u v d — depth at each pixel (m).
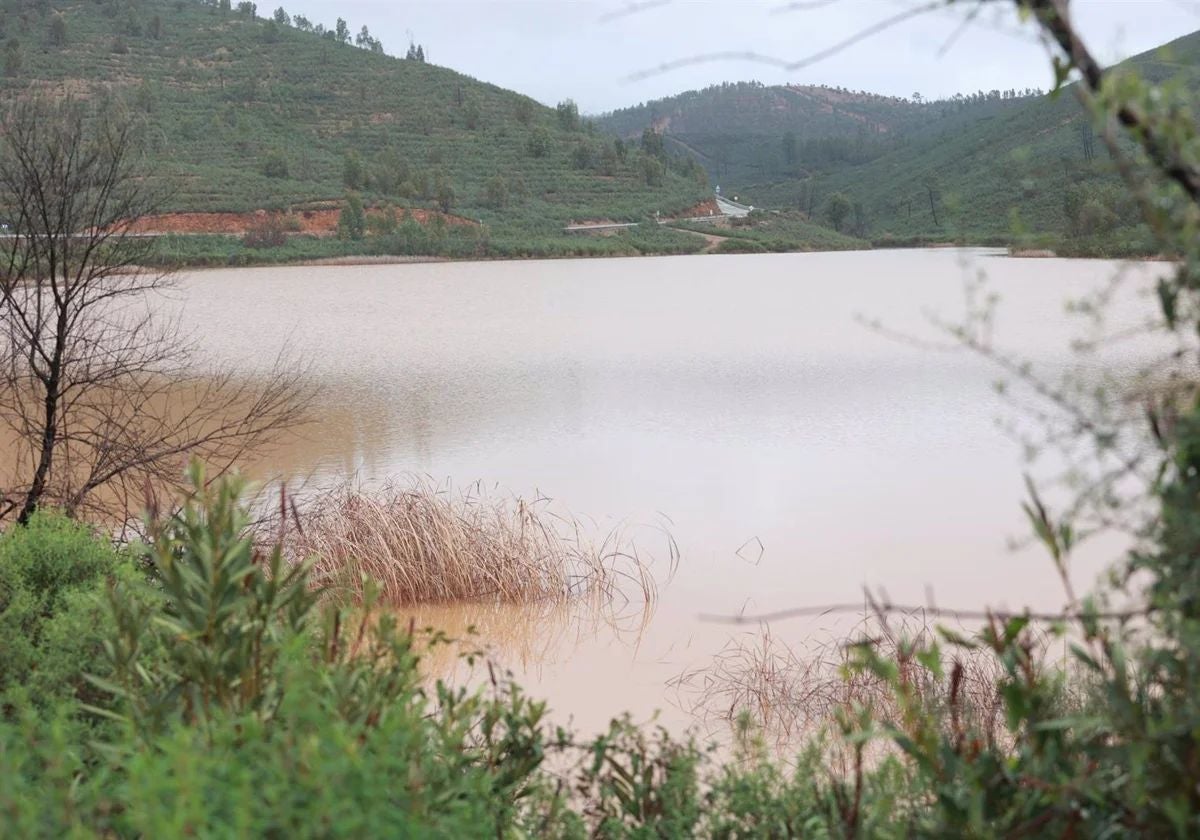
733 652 6.96
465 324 37.47
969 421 16.92
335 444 15.43
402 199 123.81
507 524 10.23
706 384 22.44
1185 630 1.57
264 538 8.21
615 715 5.85
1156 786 1.65
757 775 2.83
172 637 2.58
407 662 2.55
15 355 7.38
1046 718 1.90
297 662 2.37
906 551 9.64
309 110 175.25
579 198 149.50
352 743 1.85
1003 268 52.41
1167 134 1.53
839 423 17.41
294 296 50.41
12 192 7.42
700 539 10.36
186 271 68.62
